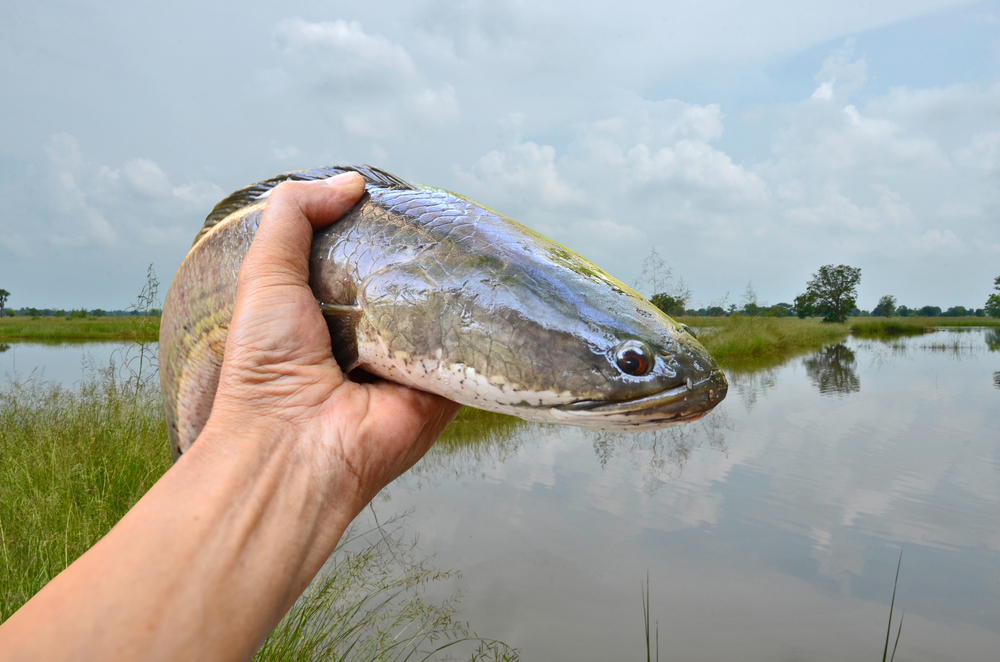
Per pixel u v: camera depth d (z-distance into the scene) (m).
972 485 7.82
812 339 36.56
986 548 5.98
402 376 1.54
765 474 8.18
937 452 9.38
